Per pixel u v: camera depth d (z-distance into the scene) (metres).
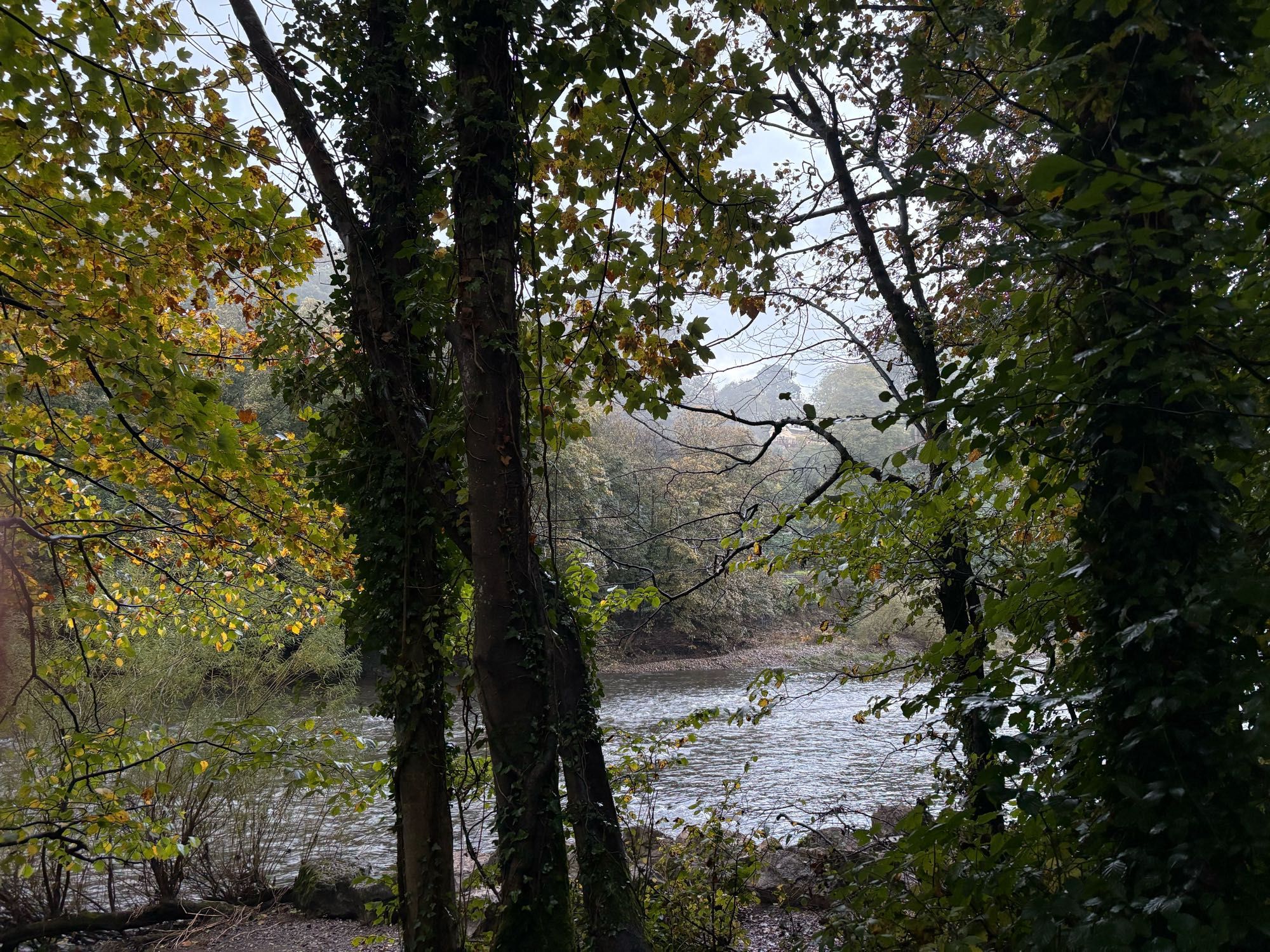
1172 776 2.38
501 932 3.95
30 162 5.56
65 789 5.80
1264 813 2.21
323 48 4.91
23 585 5.97
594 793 4.40
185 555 7.89
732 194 5.11
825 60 4.70
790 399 5.47
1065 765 2.81
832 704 17.47
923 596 5.68
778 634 26.41
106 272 5.77
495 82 4.30
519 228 4.52
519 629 4.16
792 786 10.65
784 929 5.66
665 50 4.60
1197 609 2.12
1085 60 2.46
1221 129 2.02
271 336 5.23
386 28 5.05
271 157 5.54
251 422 6.36
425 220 5.08
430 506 4.84
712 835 5.84
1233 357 2.25
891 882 3.39
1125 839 2.54
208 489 6.58
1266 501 2.81
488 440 4.22
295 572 8.45
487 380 4.24
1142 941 2.28
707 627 23.03
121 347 5.17
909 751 12.03
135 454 6.75
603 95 4.80
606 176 5.25
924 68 2.81
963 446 3.03
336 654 12.10
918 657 4.85
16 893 7.49
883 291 6.07
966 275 2.39
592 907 4.23
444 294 4.70
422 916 4.64
